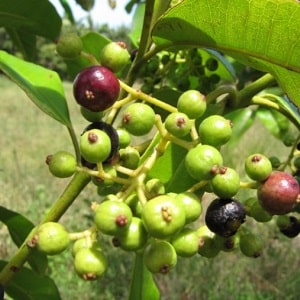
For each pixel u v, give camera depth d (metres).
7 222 0.14
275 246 0.40
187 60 0.16
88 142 0.09
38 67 0.11
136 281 0.14
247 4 0.09
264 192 0.10
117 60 0.10
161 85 0.16
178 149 0.12
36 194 0.50
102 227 0.09
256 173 0.10
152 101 0.10
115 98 0.09
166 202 0.09
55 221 0.10
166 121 0.09
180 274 0.36
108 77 0.09
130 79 0.12
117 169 0.10
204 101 0.10
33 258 0.13
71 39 0.10
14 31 0.17
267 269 0.38
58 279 0.36
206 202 0.41
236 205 0.10
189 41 0.11
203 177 0.09
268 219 0.11
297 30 0.09
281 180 0.10
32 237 0.09
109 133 0.10
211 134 0.09
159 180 0.10
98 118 0.10
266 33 0.10
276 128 0.22
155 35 0.11
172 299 0.35
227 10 0.10
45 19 0.14
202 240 0.10
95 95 0.09
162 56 0.16
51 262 0.37
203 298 0.35
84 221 0.42
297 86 0.10
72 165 0.09
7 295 0.14
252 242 0.11
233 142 0.23
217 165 0.09
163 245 0.09
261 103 0.13
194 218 0.09
